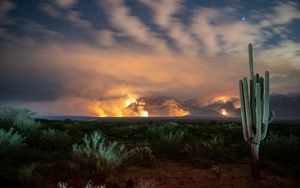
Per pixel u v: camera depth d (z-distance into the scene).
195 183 7.61
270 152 11.02
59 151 11.75
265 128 7.90
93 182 7.52
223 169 9.31
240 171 9.05
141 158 9.77
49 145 12.98
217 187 7.29
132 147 12.76
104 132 19.78
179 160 10.70
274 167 9.30
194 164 9.94
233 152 11.88
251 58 7.98
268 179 7.95
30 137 13.48
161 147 11.63
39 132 14.17
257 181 7.75
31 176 7.39
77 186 7.23
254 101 7.92
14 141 10.59
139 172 8.74
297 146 11.25
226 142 14.43
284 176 8.56
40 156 10.50
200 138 16.38
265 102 7.84
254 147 7.93
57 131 14.60
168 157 11.21
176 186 7.34
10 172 7.50
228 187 7.29
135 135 17.70
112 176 7.61
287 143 11.28
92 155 8.72
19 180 7.15
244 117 8.06
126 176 8.25
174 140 12.01
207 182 7.70
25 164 8.93
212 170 8.46
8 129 13.80
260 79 8.05
